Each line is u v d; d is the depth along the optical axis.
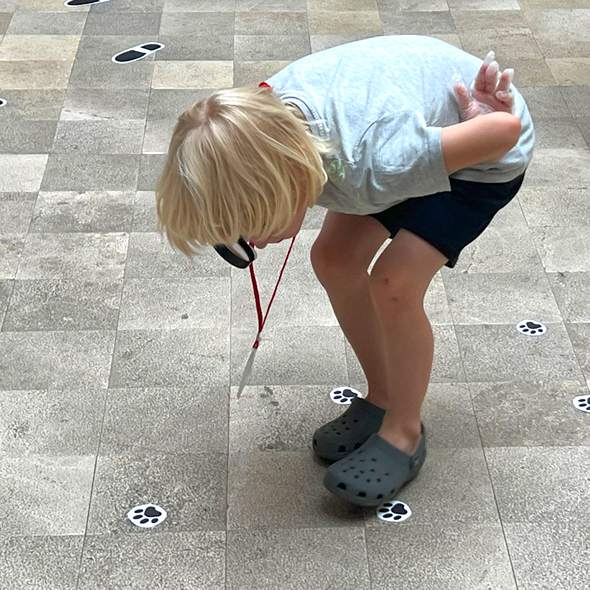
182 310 2.19
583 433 1.86
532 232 2.48
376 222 1.61
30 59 3.34
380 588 1.55
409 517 1.68
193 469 1.78
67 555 1.61
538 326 2.15
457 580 1.56
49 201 2.58
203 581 1.56
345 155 1.32
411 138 1.31
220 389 1.97
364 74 1.37
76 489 1.73
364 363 1.79
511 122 1.33
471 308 2.21
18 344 2.08
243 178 1.24
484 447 1.83
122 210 2.55
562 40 3.52
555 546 1.62
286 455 1.81
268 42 3.48
